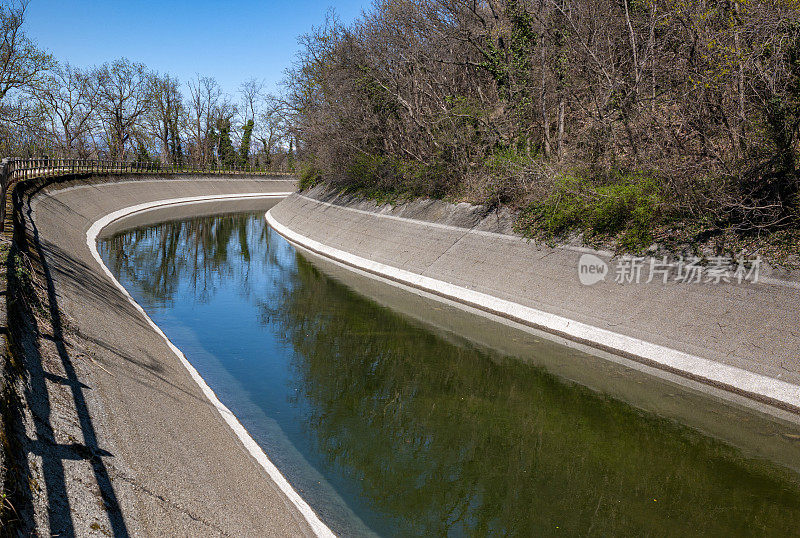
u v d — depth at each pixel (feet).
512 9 75.10
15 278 28.14
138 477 18.98
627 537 22.99
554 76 73.10
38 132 144.05
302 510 23.30
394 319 54.65
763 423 32.30
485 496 26.16
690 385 37.45
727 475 27.84
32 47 127.85
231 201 194.18
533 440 31.58
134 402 25.18
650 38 57.77
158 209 151.43
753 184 42.60
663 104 57.31
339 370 41.47
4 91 127.34
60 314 30.91
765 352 35.58
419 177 86.94
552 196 58.34
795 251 38.45
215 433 27.71
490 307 56.80
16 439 15.48
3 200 42.34
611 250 50.31
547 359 43.37
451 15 86.94
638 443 31.12
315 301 61.57
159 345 40.57
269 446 29.76
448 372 41.42
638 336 42.98
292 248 101.91
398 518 24.14
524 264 57.72
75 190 108.88
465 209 73.77
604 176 59.47
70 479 16.29
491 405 35.91
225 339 47.75
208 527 18.39
